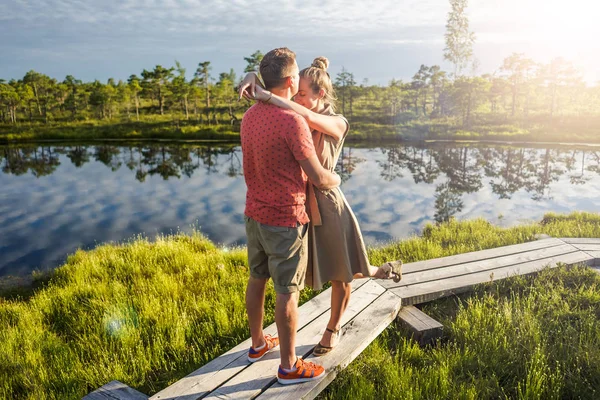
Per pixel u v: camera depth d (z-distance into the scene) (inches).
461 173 837.2
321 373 103.0
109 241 424.8
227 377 105.5
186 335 150.8
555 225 316.2
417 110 2903.5
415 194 624.7
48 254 384.2
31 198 679.1
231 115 2578.7
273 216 89.4
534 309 152.6
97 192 720.3
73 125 2539.4
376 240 388.8
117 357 137.7
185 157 1286.9
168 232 451.2
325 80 97.3
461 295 167.6
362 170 898.1
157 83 3238.2
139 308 176.7
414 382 114.9
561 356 121.9
